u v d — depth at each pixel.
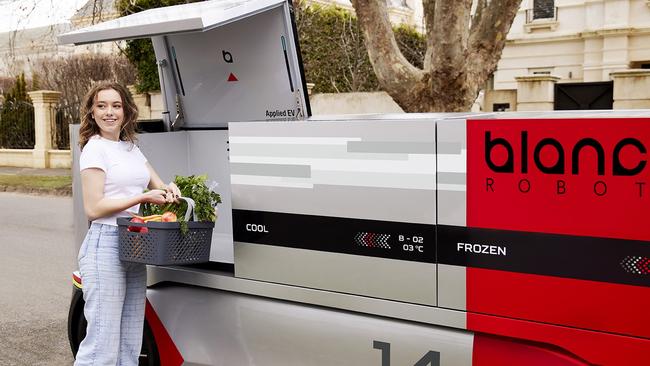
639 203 2.39
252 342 3.43
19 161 19.84
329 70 17.91
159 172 4.54
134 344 3.51
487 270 2.71
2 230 10.26
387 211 2.93
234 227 3.41
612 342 2.48
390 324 2.99
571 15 20.17
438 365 2.88
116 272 3.29
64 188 14.83
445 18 7.99
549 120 2.53
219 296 3.54
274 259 3.29
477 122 2.67
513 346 2.72
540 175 2.57
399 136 2.86
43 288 6.80
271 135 3.22
